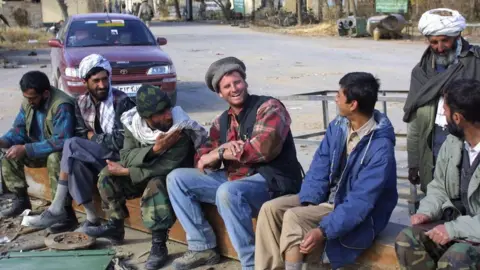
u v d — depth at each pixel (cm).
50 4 3609
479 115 306
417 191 565
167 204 425
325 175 367
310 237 340
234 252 431
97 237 467
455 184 329
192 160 446
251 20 4266
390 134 344
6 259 405
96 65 480
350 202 338
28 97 499
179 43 2573
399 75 1456
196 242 424
